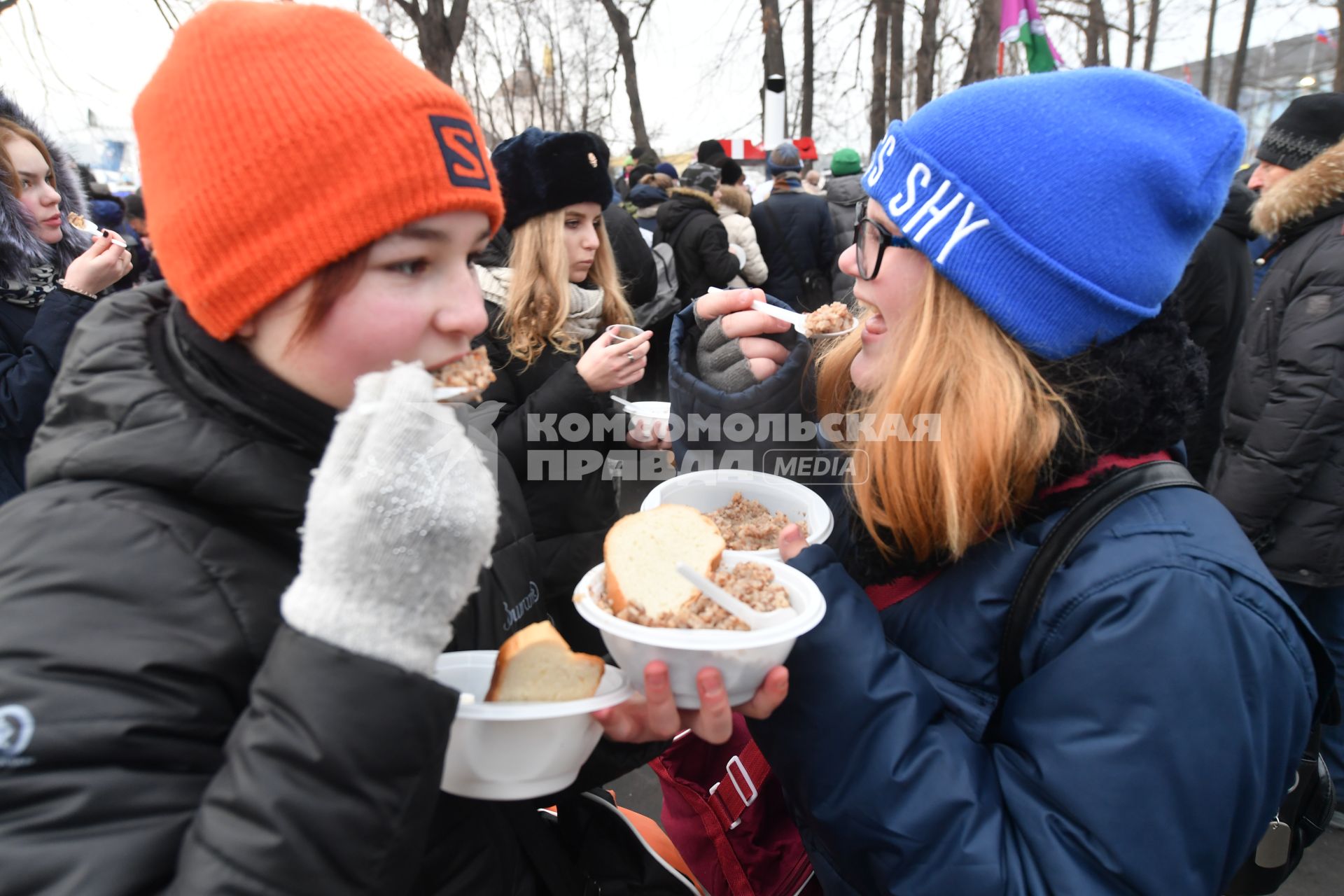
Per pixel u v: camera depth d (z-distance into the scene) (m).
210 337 0.80
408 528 0.66
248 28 0.75
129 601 0.69
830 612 1.06
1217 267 3.54
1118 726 0.91
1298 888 2.40
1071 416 1.01
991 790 0.99
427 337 0.83
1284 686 0.92
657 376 5.38
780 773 1.10
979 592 1.07
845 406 1.48
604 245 2.78
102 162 12.75
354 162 0.74
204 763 0.70
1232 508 2.61
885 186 1.11
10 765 0.61
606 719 0.86
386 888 0.67
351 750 0.64
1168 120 1.02
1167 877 0.89
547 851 1.08
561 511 2.24
